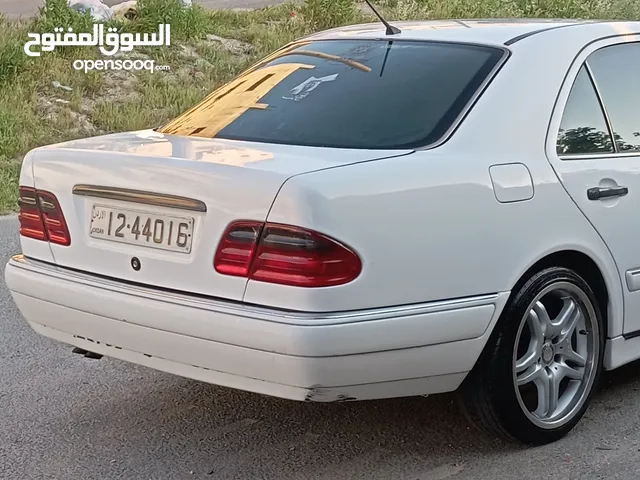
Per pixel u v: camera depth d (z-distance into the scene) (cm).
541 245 397
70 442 431
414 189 365
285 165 361
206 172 362
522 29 451
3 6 1855
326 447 423
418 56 440
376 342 352
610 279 430
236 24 1723
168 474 399
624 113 454
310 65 461
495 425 402
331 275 344
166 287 372
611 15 1828
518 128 408
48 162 414
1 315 620
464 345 377
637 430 438
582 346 428
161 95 1403
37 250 421
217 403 473
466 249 374
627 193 436
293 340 338
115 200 388
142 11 1609
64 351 551
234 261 354
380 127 404
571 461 405
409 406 465
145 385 499
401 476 394
